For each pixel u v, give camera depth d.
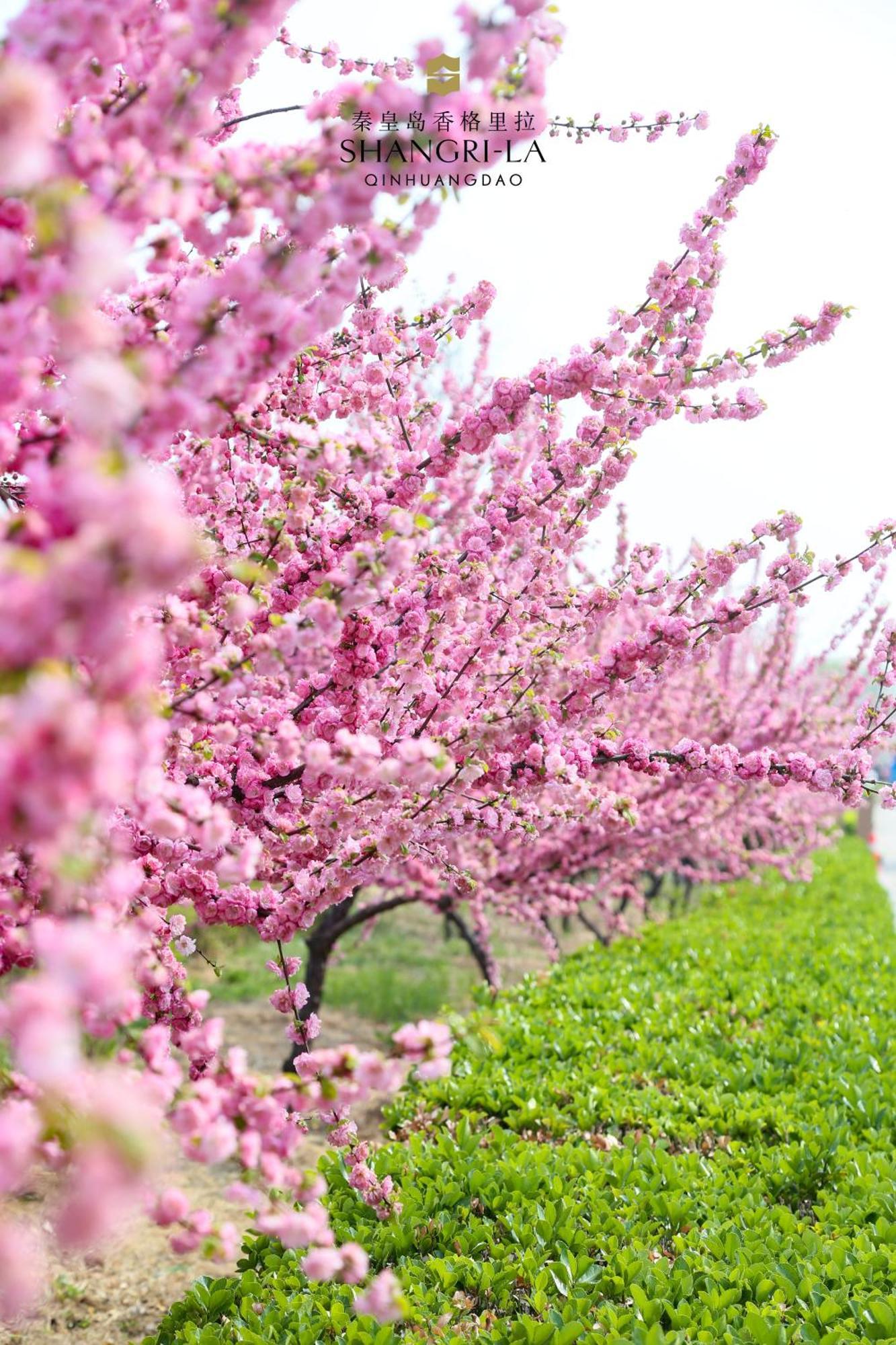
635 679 3.23
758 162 2.75
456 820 2.99
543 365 2.86
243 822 2.71
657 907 12.16
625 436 3.15
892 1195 3.33
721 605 3.38
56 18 1.39
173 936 2.45
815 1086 4.58
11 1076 1.44
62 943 0.97
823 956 6.95
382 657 2.70
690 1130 4.01
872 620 6.87
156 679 2.18
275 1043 7.29
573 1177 3.55
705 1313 2.63
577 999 5.76
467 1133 3.84
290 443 2.38
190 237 1.75
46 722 0.85
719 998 5.97
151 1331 3.88
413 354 3.34
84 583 0.85
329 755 2.16
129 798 1.67
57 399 1.68
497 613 3.45
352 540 2.62
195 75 1.54
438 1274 2.88
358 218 1.67
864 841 19.33
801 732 7.37
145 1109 1.35
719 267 3.01
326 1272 1.60
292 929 2.62
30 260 1.28
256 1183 3.56
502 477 3.27
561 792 2.91
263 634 2.20
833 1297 2.74
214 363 1.47
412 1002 8.21
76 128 1.50
